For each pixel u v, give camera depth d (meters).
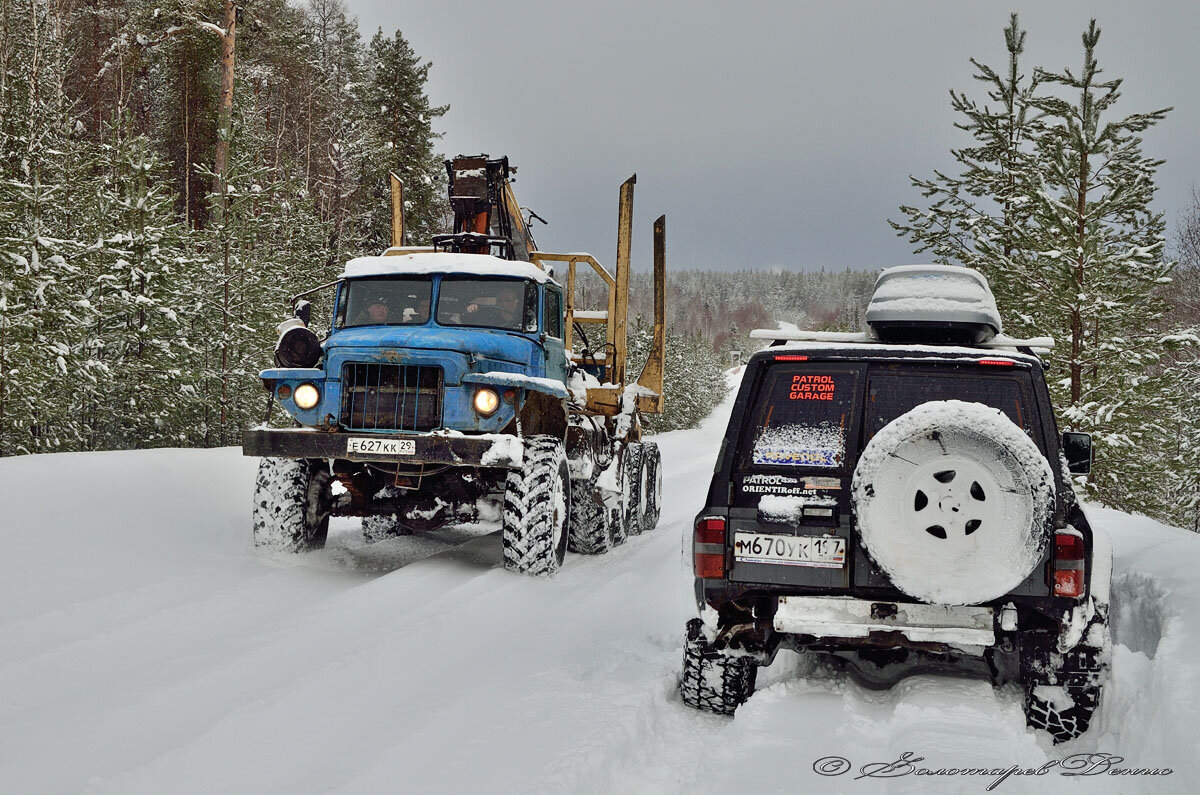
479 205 9.24
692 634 4.22
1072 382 13.61
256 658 4.61
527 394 7.23
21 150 14.02
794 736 3.67
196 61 31.98
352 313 7.81
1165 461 14.37
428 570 6.91
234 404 17.20
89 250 13.41
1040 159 15.10
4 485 7.60
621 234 9.90
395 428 6.82
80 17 33.62
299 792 3.11
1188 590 5.08
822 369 4.11
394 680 4.41
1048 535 3.51
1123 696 3.78
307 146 38.22
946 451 3.52
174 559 6.88
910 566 3.54
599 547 8.55
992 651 4.21
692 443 32.47
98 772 3.19
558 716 3.86
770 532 3.96
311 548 7.66
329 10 49.41
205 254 17.36
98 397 14.51
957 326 4.65
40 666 4.42
